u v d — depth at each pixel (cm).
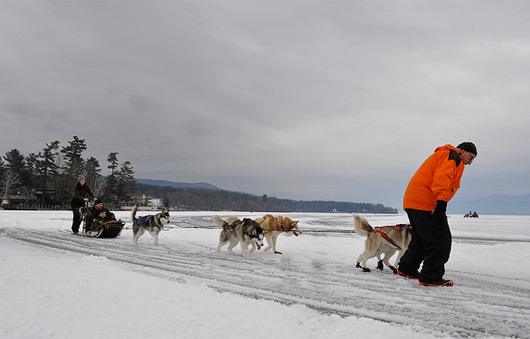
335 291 473
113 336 262
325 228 1941
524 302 427
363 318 336
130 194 7638
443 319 363
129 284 422
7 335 254
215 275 565
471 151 548
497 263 722
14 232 1212
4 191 6575
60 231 1309
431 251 515
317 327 306
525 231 1978
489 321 357
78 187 1227
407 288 496
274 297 438
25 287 377
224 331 283
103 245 945
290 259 755
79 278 430
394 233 617
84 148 6962
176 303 352
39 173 6556
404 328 333
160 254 801
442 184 511
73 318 294
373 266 682
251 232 785
